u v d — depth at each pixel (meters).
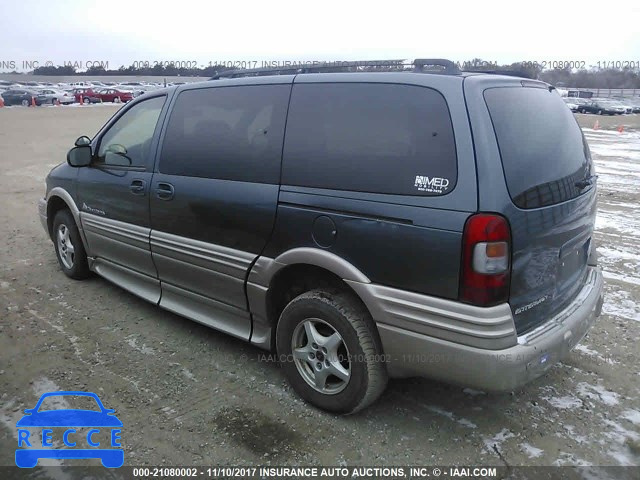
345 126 2.95
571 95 51.12
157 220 3.97
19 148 15.66
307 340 3.18
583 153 3.38
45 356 3.83
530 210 2.62
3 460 2.79
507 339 2.54
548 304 2.88
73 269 5.22
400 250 2.67
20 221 7.64
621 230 7.05
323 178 2.98
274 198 3.17
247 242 3.35
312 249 3.00
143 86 51.53
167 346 3.98
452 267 2.53
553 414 3.17
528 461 2.78
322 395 3.14
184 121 3.86
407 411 3.20
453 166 2.55
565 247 2.98
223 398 3.32
